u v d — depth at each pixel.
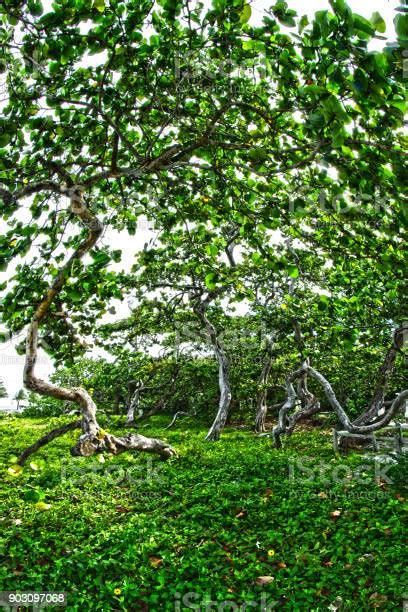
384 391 15.49
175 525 7.92
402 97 3.96
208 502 9.09
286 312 14.77
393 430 17.55
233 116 7.73
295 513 8.31
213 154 6.89
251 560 6.63
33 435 18.58
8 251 6.60
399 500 8.93
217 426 18.77
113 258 7.54
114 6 5.59
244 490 9.73
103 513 8.42
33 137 7.00
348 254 7.38
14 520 7.93
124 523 7.97
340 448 14.97
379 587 5.75
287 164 6.22
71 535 7.30
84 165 7.69
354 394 22.36
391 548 6.68
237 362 23.22
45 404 30.20
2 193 6.46
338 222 6.57
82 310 9.34
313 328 13.79
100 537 7.24
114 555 6.69
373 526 7.55
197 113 7.39
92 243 7.59
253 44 5.37
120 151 8.38
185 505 8.97
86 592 5.79
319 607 5.40
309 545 7.05
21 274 8.11
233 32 5.48
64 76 6.48
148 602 5.62
